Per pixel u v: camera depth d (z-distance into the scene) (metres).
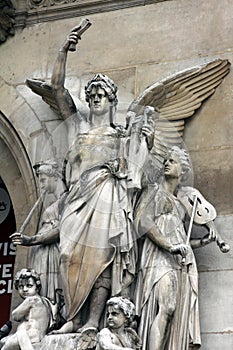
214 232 12.81
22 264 13.73
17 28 14.95
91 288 12.45
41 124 14.19
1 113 14.44
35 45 14.78
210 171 13.45
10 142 14.33
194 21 14.25
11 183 14.29
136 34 14.41
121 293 12.40
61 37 14.73
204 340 12.60
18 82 14.62
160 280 12.37
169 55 14.14
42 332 12.49
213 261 12.96
